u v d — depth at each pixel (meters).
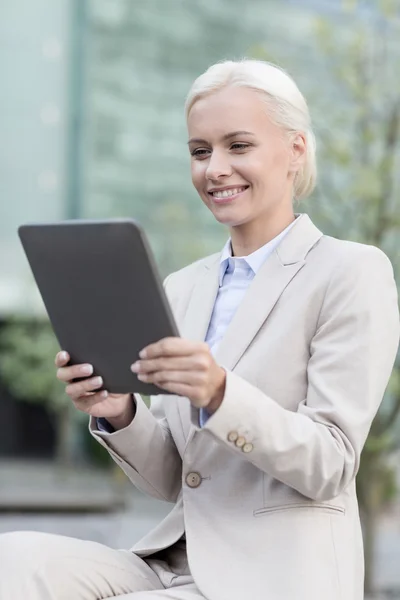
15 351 15.63
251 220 2.63
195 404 2.22
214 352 2.60
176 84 15.65
